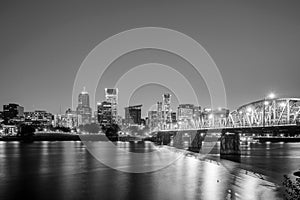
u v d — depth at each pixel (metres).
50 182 76.62
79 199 60.69
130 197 62.09
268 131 127.56
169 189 69.00
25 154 153.00
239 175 87.50
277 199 60.09
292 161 124.38
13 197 62.19
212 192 66.12
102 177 84.12
